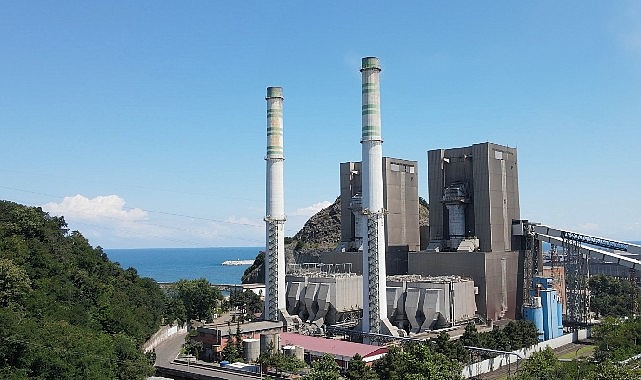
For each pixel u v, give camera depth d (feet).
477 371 448.24
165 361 515.91
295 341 529.04
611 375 330.34
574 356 515.50
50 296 409.90
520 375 380.17
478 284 655.76
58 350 310.86
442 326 597.52
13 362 298.97
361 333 570.46
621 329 485.56
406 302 619.26
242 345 523.29
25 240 479.00
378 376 385.29
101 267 568.82
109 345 368.07
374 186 583.99
